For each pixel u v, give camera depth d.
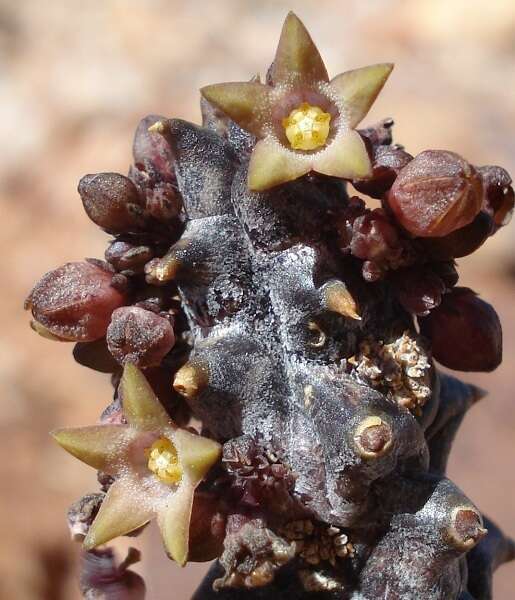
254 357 0.09
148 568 0.13
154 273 0.09
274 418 0.09
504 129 0.35
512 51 0.39
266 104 0.09
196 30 0.41
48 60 0.40
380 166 0.09
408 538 0.09
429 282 0.09
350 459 0.08
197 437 0.08
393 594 0.09
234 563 0.08
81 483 0.28
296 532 0.09
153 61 0.40
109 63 0.40
